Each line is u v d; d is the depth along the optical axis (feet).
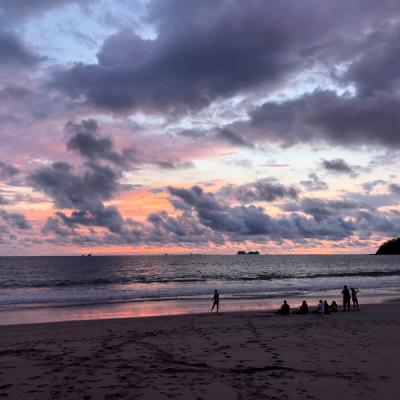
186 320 65.21
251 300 105.81
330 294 123.85
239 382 27.68
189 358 34.86
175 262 515.09
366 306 87.10
